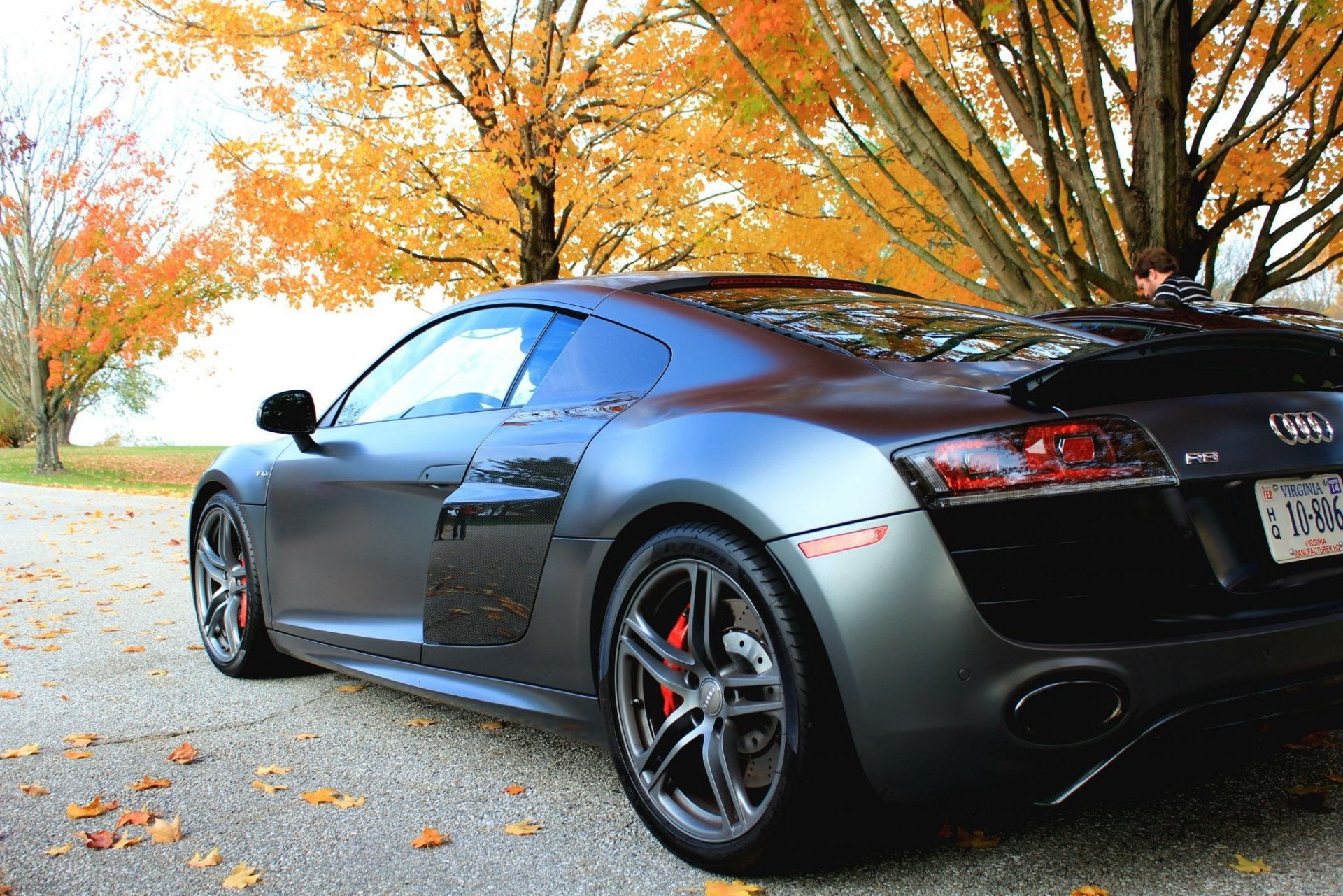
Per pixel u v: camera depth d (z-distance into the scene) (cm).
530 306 274
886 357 200
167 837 213
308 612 322
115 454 3212
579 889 186
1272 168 716
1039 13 664
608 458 213
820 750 172
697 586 192
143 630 464
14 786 249
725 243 1168
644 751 205
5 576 659
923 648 163
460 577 252
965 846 195
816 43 650
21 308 2373
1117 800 216
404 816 225
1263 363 194
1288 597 177
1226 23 825
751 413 191
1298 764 236
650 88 1065
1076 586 165
